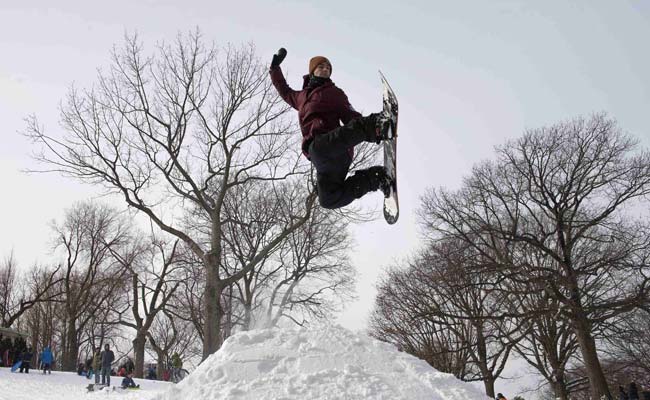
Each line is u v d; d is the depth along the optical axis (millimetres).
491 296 28984
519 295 26703
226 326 29062
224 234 29516
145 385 22156
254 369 8375
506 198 28844
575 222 27250
